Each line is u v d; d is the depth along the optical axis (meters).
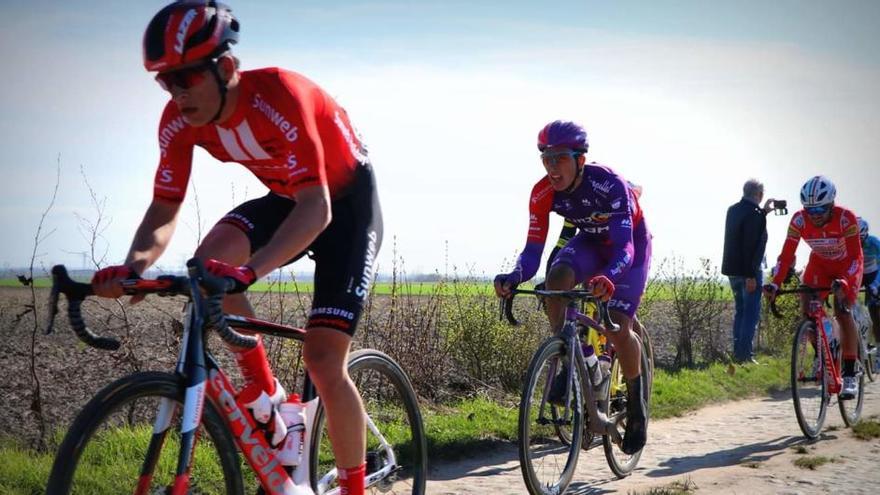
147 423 3.28
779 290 6.01
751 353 9.31
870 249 8.29
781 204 9.05
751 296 9.18
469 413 5.81
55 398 5.59
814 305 5.82
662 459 4.98
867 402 7.39
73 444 2.07
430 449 4.81
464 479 4.40
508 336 7.01
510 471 4.59
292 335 2.78
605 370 4.39
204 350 2.41
